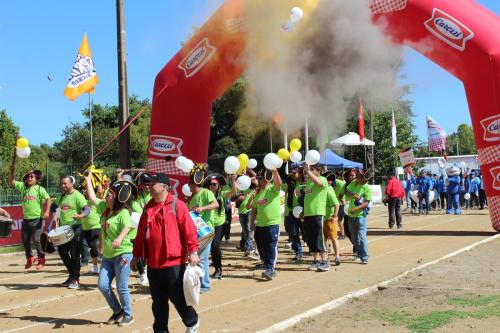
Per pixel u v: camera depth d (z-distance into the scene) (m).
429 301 7.45
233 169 9.59
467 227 17.94
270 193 9.77
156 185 5.68
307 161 10.26
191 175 8.86
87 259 11.99
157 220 5.65
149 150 15.05
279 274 10.40
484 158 14.45
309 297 8.21
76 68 15.45
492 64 13.48
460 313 6.66
